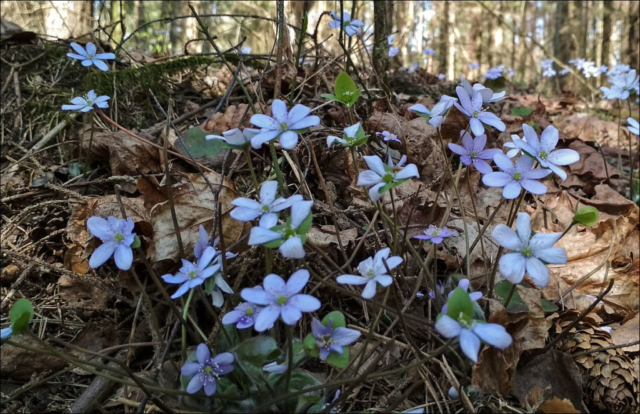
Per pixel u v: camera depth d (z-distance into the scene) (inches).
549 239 6.3
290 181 12.0
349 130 8.0
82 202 10.5
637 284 10.4
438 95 21.5
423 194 12.0
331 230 10.3
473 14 74.4
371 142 13.6
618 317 10.2
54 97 15.0
